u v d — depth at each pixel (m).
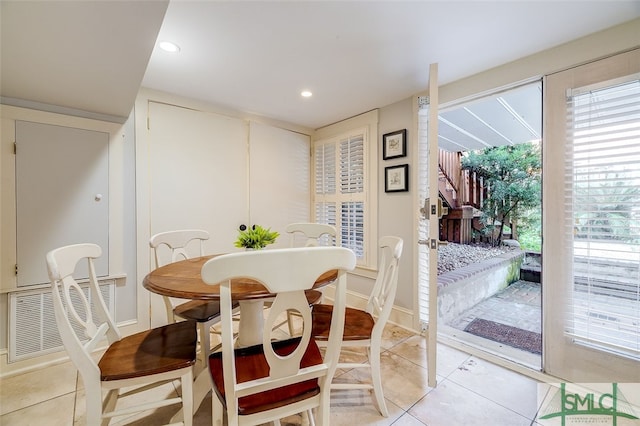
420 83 2.27
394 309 2.66
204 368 1.59
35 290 1.92
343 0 1.34
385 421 1.45
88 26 1.12
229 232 2.86
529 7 1.39
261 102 2.69
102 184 2.18
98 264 2.16
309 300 1.75
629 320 1.48
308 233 2.45
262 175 3.09
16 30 1.13
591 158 1.59
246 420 0.95
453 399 1.61
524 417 1.47
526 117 3.19
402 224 2.62
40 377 1.81
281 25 1.54
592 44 1.60
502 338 2.48
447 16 1.46
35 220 1.93
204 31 1.59
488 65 1.97
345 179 3.16
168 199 2.50
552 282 1.74
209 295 1.13
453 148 4.94
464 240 5.62
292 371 0.96
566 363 1.70
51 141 1.98
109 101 1.92
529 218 5.33
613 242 1.52
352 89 2.39
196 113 2.63
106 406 1.25
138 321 2.36
